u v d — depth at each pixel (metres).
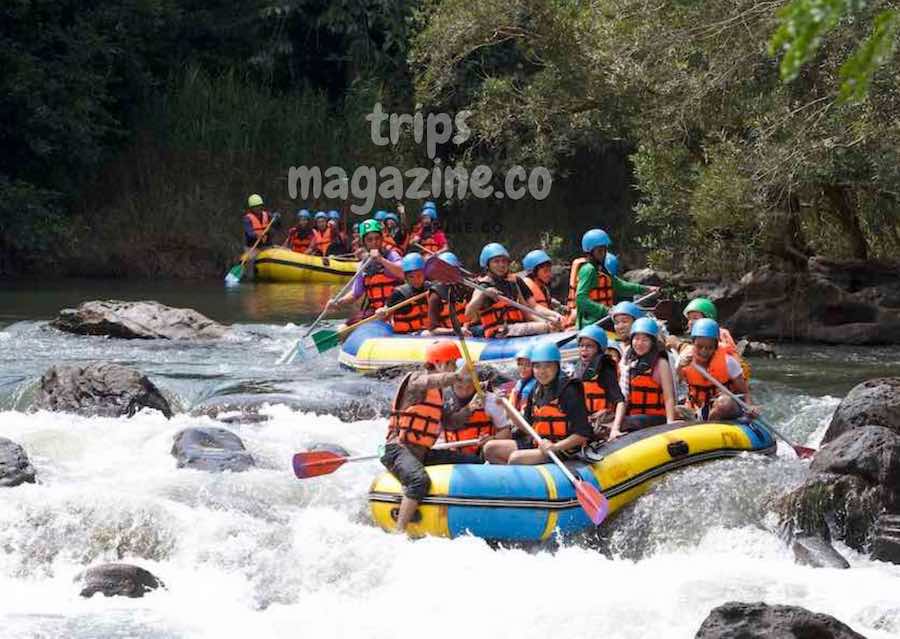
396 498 16.53
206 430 20.59
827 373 27.11
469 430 17.44
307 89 59.50
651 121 34.28
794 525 16.69
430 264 19.42
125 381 22.91
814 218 36.28
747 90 29.92
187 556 16.22
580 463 16.88
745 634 12.12
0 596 15.00
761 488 17.19
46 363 27.55
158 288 46.97
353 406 23.23
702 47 30.80
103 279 51.00
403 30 55.94
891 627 13.62
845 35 26.55
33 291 45.06
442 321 26.50
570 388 16.89
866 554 16.55
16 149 52.25
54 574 15.93
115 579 15.09
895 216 34.66
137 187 55.91
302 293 45.28
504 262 25.61
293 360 28.50
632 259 55.38
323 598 15.20
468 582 15.10
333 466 17.09
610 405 18.05
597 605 14.25
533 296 26.16
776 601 14.26
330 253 50.88
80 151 51.84
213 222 54.88
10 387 24.27
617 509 16.95
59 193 51.41
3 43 49.44
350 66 59.00
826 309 32.34
